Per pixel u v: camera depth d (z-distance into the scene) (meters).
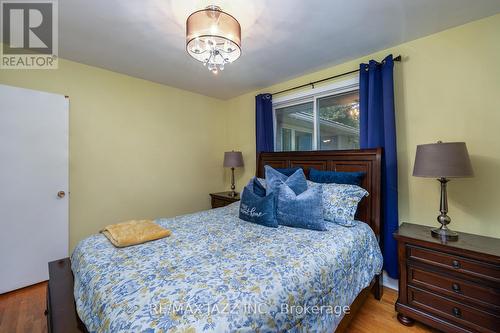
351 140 2.54
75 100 2.47
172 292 0.92
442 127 1.91
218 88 3.38
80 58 2.39
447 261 1.49
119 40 2.03
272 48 2.18
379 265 1.87
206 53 1.75
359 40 2.05
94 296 0.98
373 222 2.11
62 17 1.71
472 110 1.78
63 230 2.36
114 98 2.75
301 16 1.70
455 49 1.85
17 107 2.09
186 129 3.48
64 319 1.06
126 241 1.43
